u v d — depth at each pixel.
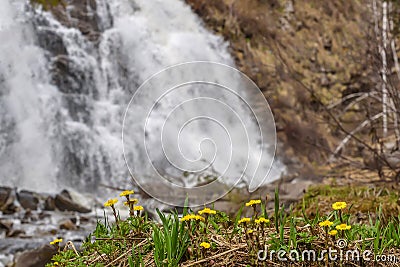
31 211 7.09
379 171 5.68
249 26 13.00
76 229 6.48
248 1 13.24
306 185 6.31
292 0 13.30
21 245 5.71
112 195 8.81
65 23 11.06
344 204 1.99
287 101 11.63
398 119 6.14
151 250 2.10
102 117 10.41
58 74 10.28
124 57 11.55
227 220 2.36
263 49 12.53
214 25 13.38
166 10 12.91
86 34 11.20
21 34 10.17
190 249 1.98
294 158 10.67
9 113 9.32
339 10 12.73
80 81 10.61
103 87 10.96
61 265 2.19
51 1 11.09
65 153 9.64
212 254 2.02
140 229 2.23
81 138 9.89
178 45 12.32
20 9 10.42
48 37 10.55
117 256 2.12
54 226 6.51
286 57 12.32
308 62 12.32
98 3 11.74
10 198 7.22
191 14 13.30
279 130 11.27
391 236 2.30
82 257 2.17
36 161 9.27
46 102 9.82
